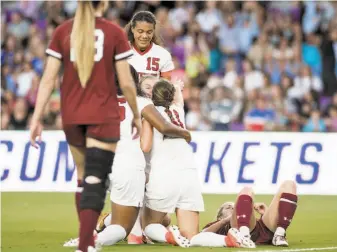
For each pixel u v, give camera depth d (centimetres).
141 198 1744
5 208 2625
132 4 4778
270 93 4316
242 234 1667
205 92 4278
